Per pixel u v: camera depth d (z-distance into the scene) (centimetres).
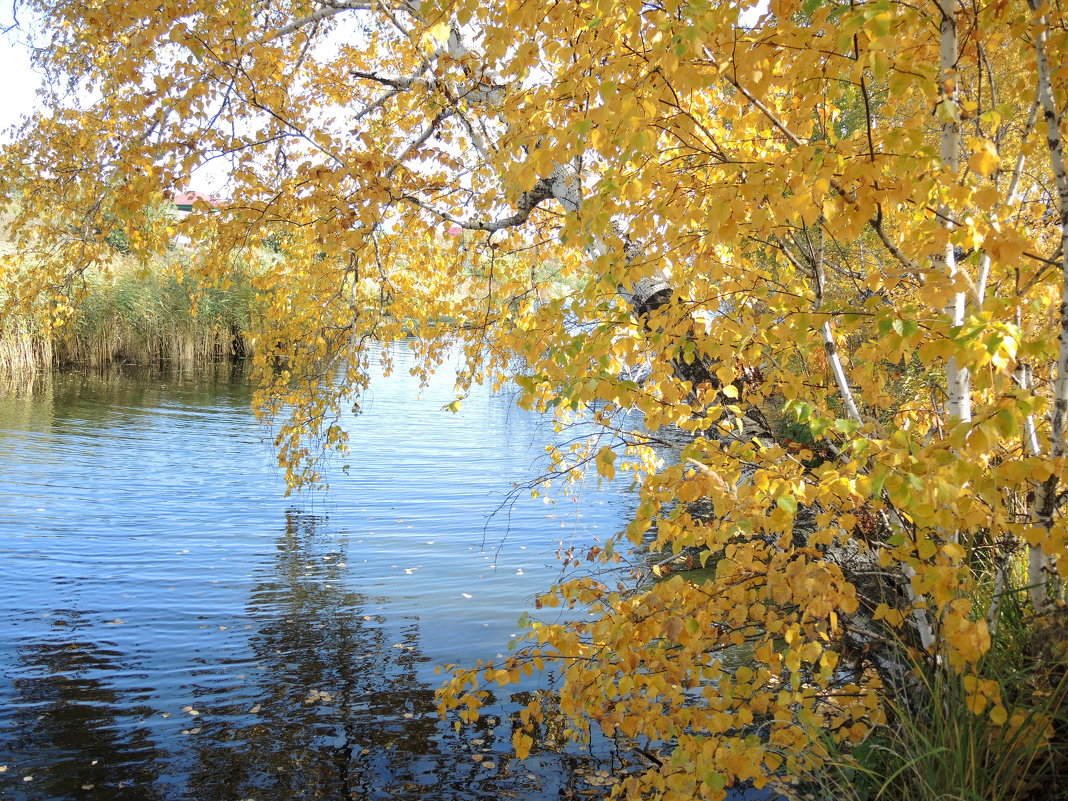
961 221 258
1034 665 239
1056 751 229
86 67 604
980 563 324
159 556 738
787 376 295
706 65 258
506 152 352
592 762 403
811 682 338
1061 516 239
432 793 376
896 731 264
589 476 1077
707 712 285
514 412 1708
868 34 216
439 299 628
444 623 590
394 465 1171
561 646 304
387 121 594
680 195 283
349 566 722
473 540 809
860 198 230
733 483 265
